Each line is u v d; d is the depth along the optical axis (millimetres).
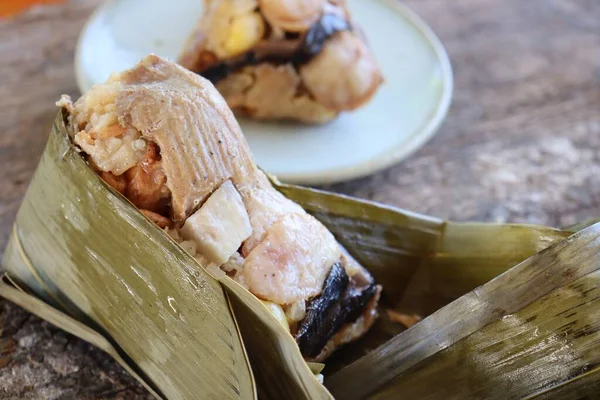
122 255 223
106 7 367
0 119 333
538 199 338
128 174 224
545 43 468
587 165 361
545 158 362
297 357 209
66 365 246
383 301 274
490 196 337
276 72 335
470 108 392
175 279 215
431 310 272
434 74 373
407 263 269
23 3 430
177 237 225
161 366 229
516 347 224
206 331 215
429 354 231
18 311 256
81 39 346
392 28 402
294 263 232
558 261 223
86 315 244
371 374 235
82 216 227
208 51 333
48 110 341
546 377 221
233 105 340
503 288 227
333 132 341
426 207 327
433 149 360
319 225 247
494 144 368
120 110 224
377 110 357
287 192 262
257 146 328
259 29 329
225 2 331
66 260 237
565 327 221
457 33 465
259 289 227
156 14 380
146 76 232
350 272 251
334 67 335
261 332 215
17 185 305
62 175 228
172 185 222
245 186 236
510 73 430
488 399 226
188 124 223
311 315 235
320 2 336
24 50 372
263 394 234
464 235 261
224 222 226
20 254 252
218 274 217
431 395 230
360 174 320
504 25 483
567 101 410
